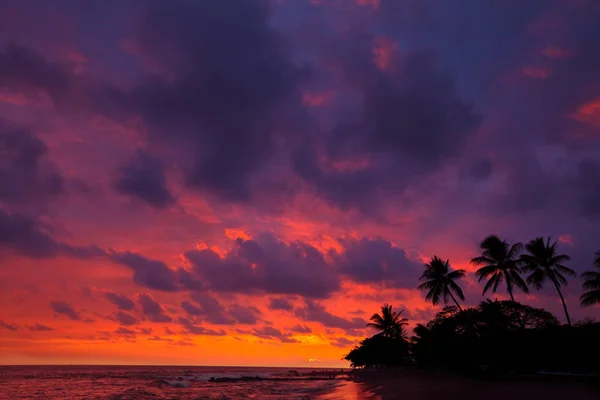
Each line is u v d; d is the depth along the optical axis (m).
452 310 58.94
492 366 48.75
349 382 72.31
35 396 58.09
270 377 118.00
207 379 114.69
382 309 107.31
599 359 41.41
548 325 47.16
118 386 79.06
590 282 46.41
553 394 28.81
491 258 57.22
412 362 88.19
